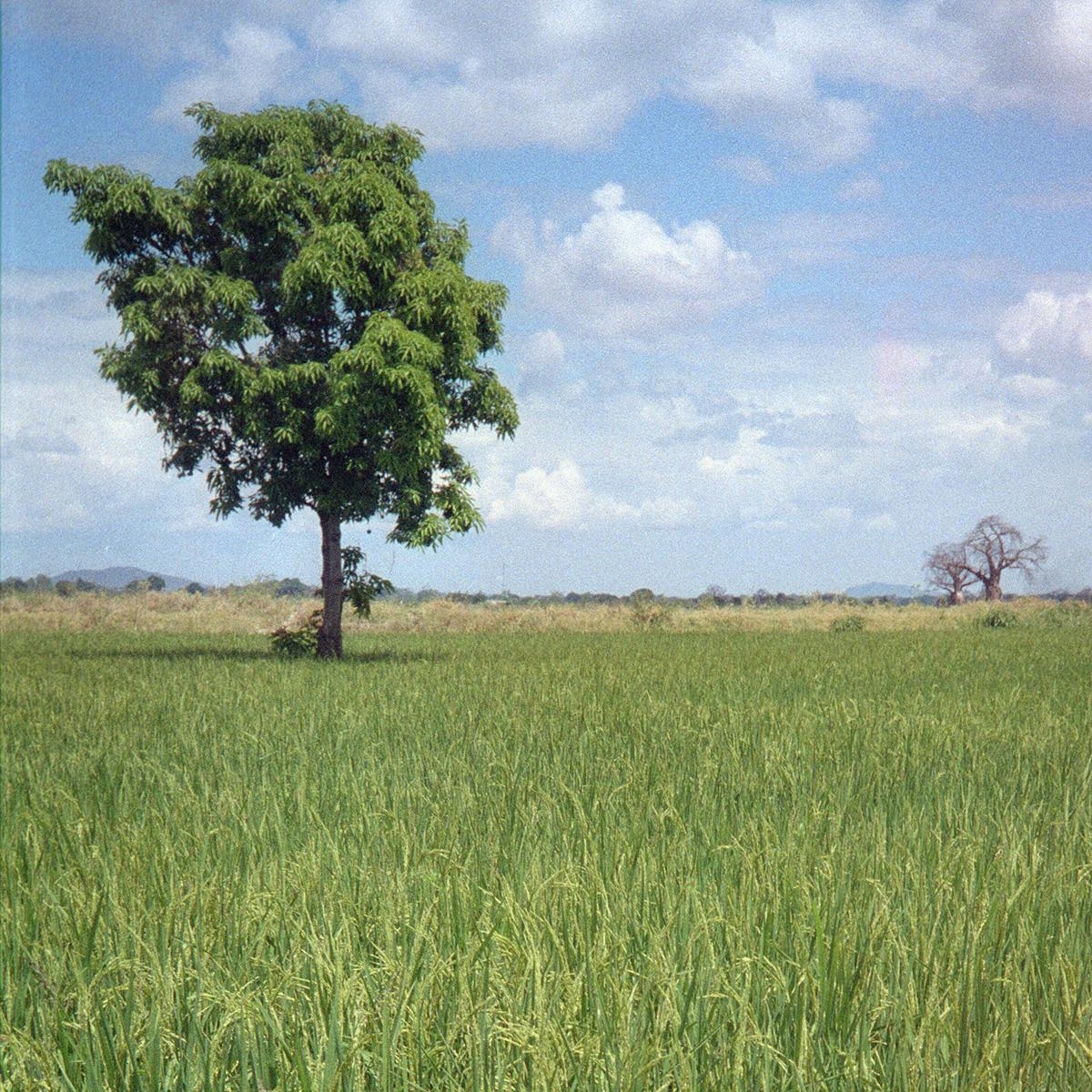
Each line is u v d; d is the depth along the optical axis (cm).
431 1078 236
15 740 751
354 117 1912
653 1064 234
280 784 559
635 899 333
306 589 4822
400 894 331
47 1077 232
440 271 1816
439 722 847
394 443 1759
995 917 326
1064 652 1961
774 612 4941
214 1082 236
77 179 1780
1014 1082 236
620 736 757
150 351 1811
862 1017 254
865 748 707
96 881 365
